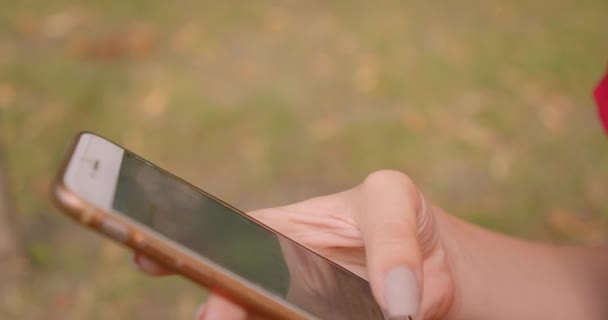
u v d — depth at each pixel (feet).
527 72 3.84
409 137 3.37
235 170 3.21
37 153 3.23
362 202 1.48
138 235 1.19
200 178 3.17
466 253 1.64
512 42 4.07
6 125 3.36
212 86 3.68
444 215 1.67
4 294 2.62
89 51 3.92
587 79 3.79
